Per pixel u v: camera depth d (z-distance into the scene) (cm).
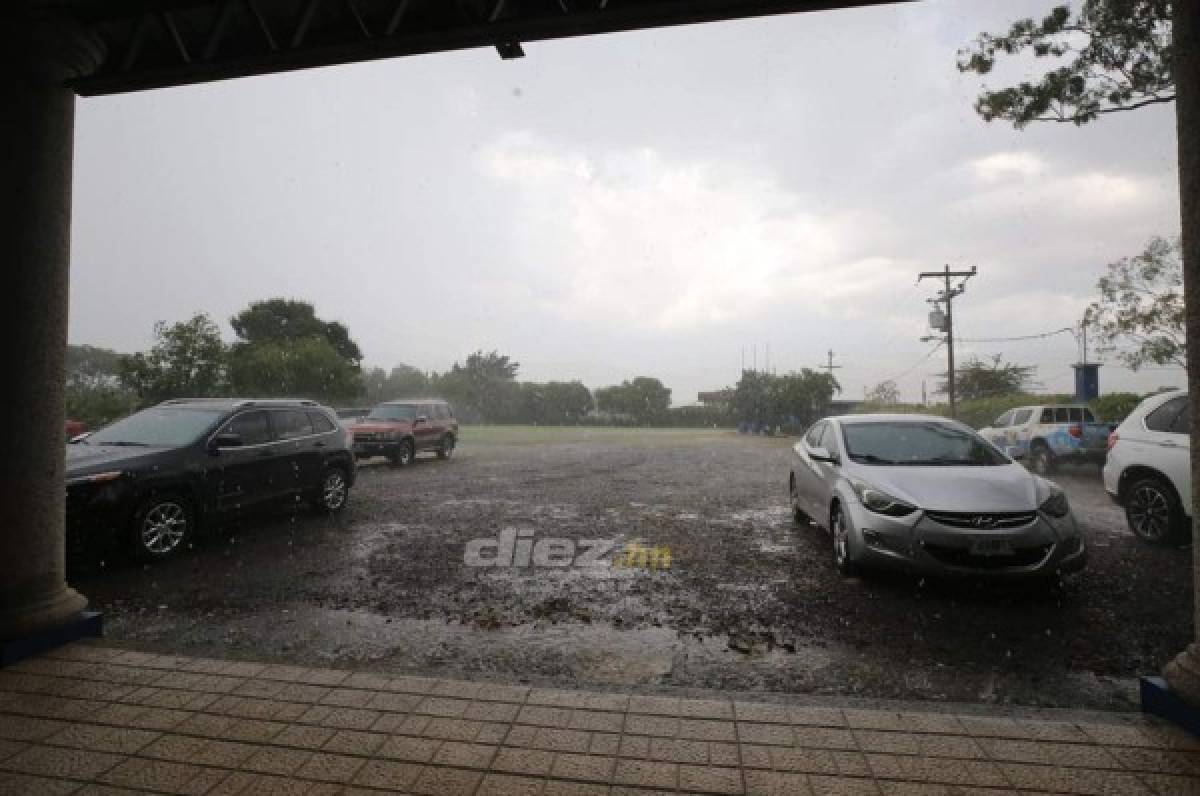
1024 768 273
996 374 4166
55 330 409
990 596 556
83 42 412
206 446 741
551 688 354
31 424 397
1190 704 305
